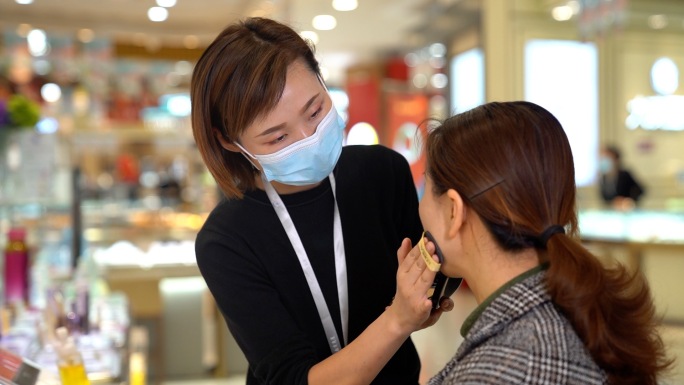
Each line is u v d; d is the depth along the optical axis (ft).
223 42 4.41
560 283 3.10
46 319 7.66
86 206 20.92
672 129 30.63
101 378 6.38
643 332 3.22
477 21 28.43
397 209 5.41
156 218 20.40
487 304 3.36
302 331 4.83
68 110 31.12
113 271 14.89
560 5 26.71
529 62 27.55
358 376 3.94
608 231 20.22
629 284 3.29
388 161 5.42
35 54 34.30
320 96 4.44
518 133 3.36
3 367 5.33
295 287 4.84
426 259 3.62
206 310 20.35
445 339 18.66
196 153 22.79
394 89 47.65
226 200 5.05
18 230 9.82
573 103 28.30
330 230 5.01
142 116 36.76
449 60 31.63
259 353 4.51
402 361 5.18
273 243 4.81
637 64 29.96
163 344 16.10
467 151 3.41
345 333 5.00
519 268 3.35
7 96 18.75
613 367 3.12
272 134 4.37
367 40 42.14
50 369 6.27
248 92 4.23
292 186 4.92
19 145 11.85
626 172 25.76
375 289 5.11
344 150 5.35
